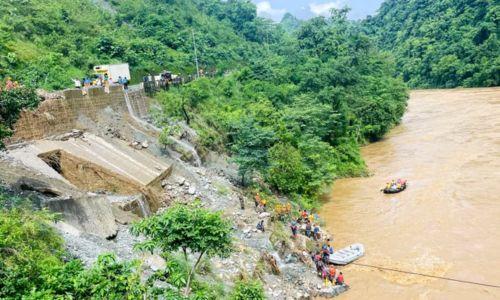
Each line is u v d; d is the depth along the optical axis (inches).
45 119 903.1
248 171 1278.3
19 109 629.0
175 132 1256.8
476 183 1331.2
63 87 1337.4
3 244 409.7
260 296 542.0
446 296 792.9
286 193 1339.8
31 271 394.3
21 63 1392.7
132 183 869.8
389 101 2390.5
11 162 730.2
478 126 2138.3
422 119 2625.5
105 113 1127.0
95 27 2169.0
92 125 1047.6
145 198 868.0
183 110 1423.5
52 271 371.9
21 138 825.5
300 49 3341.5
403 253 965.8
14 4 1813.5
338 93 2127.2
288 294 775.1
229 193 1119.0
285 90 2129.7
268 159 1291.8
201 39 2847.0
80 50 1823.3
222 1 4379.9
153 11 2871.6
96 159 908.0
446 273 865.5
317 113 1742.1
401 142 2101.4
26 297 328.2
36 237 500.7
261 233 953.5
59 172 826.8
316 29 3476.9
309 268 908.6
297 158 1358.3
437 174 1486.2
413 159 1748.3
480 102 2898.6
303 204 1301.7
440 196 1267.2
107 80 1309.1
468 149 1738.4
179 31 2746.1
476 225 1053.2
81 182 832.3
